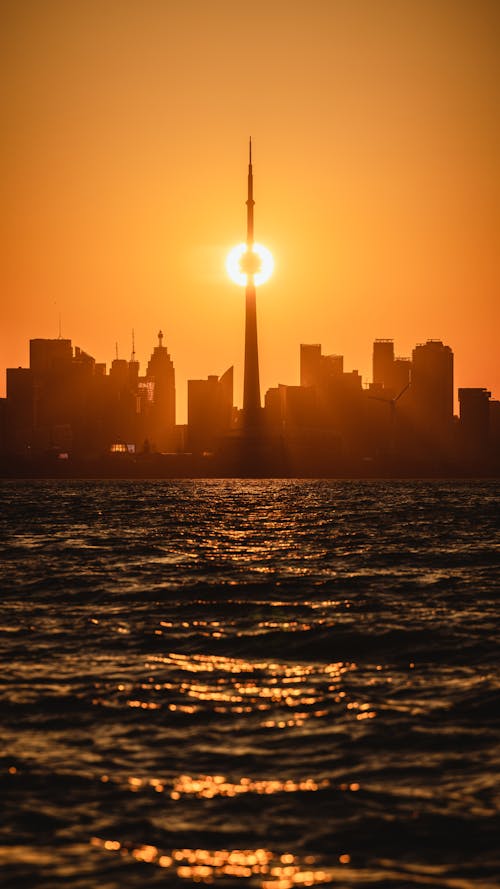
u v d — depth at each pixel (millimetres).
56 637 189750
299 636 191375
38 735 122625
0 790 103375
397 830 93812
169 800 101062
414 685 149500
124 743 119625
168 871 85312
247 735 123000
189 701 139000
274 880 83875
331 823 95438
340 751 116625
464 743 119500
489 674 156500
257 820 96188
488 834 92750
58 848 89688
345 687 148125
